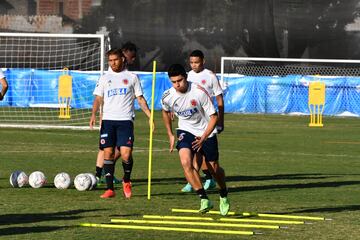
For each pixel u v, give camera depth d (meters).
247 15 119.62
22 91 108.56
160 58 120.31
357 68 119.25
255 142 69.62
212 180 39.88
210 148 31.27
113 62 36.75
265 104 112.38
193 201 35.66
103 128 36.66
